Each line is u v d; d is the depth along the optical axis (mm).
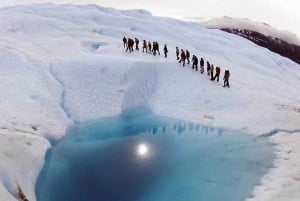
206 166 18047
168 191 16062
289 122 22250
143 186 16500
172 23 54969
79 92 25562
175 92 26344
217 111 24219
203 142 20844
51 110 23000
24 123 20328
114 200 15492
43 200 15117
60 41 34906
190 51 39469
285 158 18109
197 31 55062
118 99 25406
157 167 18156
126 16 51250
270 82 36812
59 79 26516
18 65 26766
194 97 25688
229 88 26922
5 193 12727
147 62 28547
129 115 24375
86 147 20281
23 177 15375
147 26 47188
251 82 32156
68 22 42188
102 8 52688
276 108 24156
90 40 36000
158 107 25062
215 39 53156
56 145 20141
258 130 21609
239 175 16938
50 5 50625
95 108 24438
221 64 37531
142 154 19531
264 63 50469
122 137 21734
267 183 15844
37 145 18156
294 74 52250
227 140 20906
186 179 16906
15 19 39031
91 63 28266
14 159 15781
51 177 16938
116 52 32062
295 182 15656
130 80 27000
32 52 30312
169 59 30859
